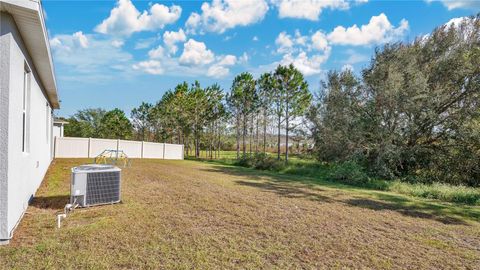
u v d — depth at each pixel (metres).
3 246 3.81
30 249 3.74
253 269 3.55
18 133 4.50
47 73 7.52
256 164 21.92
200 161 26.53
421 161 16.11
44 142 10.01
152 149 25.06
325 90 19.47
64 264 3.38
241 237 4.71
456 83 15.13
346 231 5.44
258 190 9.85
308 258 4.02
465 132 14.25
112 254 3.73
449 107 15.37
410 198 10.38
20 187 4.76
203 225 5.25
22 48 4.86
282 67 23.70
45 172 10.69
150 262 3.57
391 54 16.58
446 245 4.97
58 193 7.29
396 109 15.54
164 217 5.58
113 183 6.41
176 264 3.55
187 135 34.66
